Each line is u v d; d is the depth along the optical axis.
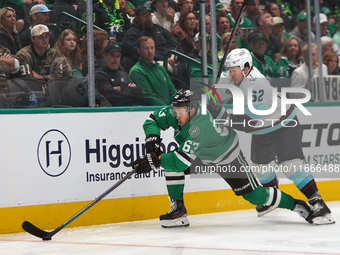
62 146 13.54
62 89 15.04
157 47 17.00
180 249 10.01
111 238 11.66
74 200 13.68
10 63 14.90
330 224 12.92
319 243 10.42
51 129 13.38
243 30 19.11
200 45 17.47
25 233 12.82
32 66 15.30
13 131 12.86
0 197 12.67
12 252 10.24
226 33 18.84
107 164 14.21
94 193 13.98
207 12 18.34
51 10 15.81
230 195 16.20
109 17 16.41
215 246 10.26
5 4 15.16
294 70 19.66
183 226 13.12
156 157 11.86
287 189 17.25
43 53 15.48
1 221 12.67
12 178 12.83
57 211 13.42
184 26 17.45
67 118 13.63
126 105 16.23
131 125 14.63
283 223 13.42
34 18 15.55
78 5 16.36
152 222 14.25
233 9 19.02
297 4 20.50
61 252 10.05
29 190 13.05
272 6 19.80
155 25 17.05
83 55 15.92
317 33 18.58
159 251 9.84
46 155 13.30
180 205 12.99
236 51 13.33
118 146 14.41
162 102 17.03
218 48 18.73
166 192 15.15
